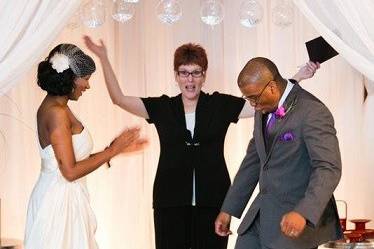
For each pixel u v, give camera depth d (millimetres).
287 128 3732
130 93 5512
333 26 3734
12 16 3643
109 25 5418
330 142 3650
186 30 5531
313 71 4516
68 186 4129
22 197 5203
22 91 5164
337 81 5133
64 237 4086
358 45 3701
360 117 5102
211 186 4492
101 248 5473
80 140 4137
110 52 5426
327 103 5160
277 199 3781
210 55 5516
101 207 5477
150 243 5562
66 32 5305
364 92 5137
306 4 3727
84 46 5359
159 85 5516
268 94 3723
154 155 5543
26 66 3680
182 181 4504
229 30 5480
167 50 5527
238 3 5453
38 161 5258
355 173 5105
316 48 4484
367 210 5070
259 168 4035
